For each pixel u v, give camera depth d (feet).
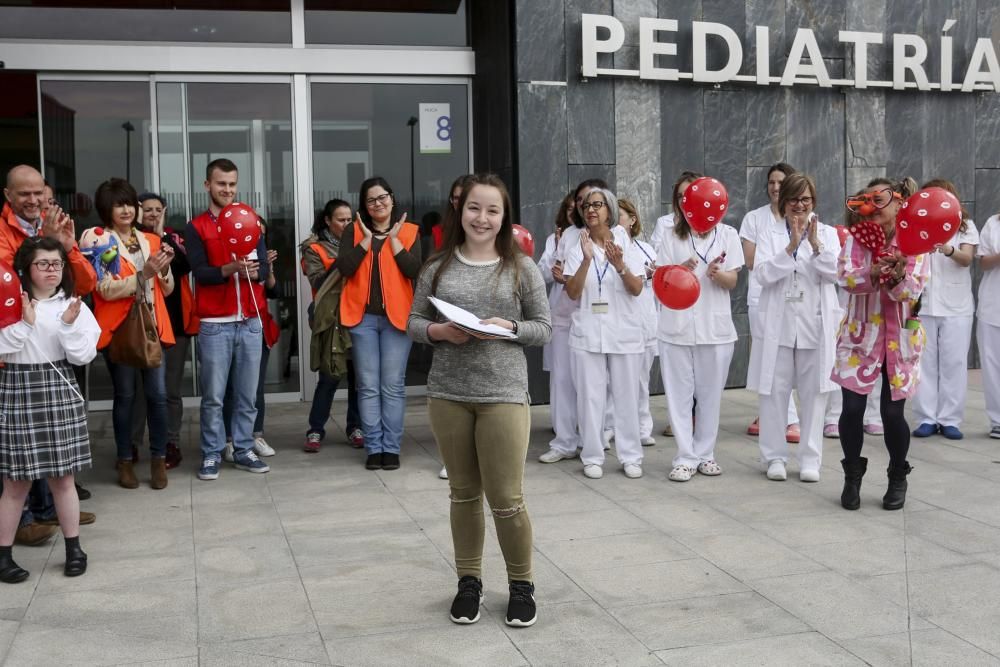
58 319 13.71
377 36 27.53
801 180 17.52
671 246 18.84
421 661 10.96
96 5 25.86
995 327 22.02
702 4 27.20
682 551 14.53
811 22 28.25
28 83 25.05
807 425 18.40
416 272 19.75
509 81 25.94
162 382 18.43
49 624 12.09
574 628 11.80
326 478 19.24
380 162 27.58
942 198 15.07
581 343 18.81
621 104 26.55
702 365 18.84
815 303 18.01
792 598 12.63
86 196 26.00
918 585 13.03
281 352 27.43
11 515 13.62
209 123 26.50
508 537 11.78
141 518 16.60
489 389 11.53
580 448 21.09
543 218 26.08
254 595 13.00
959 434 21.98
